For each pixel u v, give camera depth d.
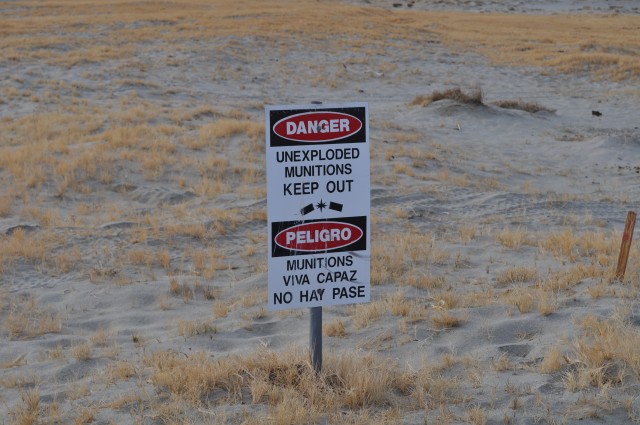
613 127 28.75
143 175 16.97
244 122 21.81
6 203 14.57
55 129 22.02
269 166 5.84
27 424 5.78
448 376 6.55
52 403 6.18
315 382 6.15
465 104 29.16
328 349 7.37
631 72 38.75
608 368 6.25
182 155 18.61
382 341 7.67
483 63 42.34
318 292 6.06
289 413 5.55
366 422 5.53
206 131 20.84
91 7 61.69
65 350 8.03
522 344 7.18
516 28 61.75
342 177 5.98
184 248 12.46
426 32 52.69
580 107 32.72
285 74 37.41
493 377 6.39
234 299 9.91
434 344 7.45
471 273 10.66
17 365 7.50
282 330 8.48
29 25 47.38
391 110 30.41
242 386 6.32
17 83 30.25
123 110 26.00
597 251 11.33
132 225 13.56
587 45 46.53
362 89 35.59
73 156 18.08
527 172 20.22
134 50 39.19
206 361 6.96
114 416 5.89
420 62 41.69
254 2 68.94
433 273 10.61
